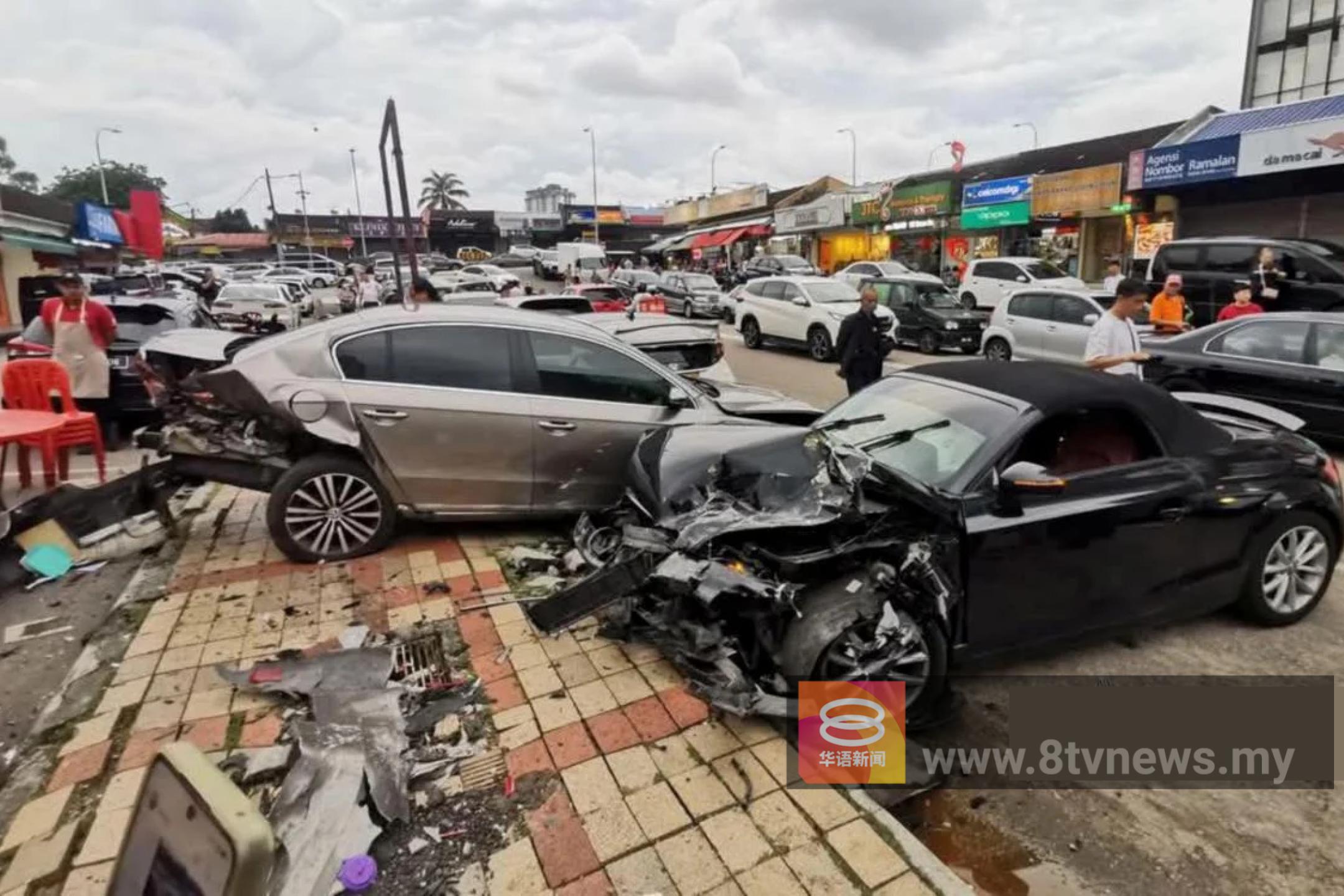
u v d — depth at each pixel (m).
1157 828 2.95
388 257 51.44
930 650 3.42
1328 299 11.98
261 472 4.99
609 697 3.48
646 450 4.64
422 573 4.73
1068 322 12.60
